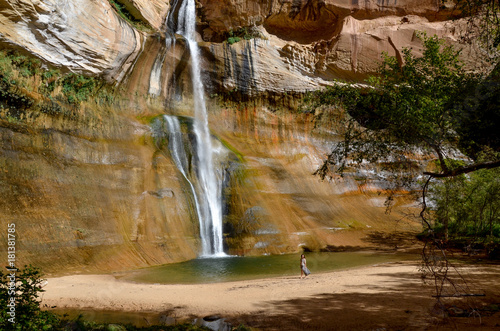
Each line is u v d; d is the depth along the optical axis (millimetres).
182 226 21891
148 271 17188
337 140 33438
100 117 23391
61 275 15305
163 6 32875
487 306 9688
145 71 28469
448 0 30453
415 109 11711
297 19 33250
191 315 10312
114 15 25000
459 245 22391
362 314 9391
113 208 19938
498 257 18391
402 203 30750
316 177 30844
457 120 12820
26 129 18672
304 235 24531
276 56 32656
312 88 33094
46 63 20734
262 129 32469
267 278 15352
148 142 24750
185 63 30734
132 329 8938
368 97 11953
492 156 15508
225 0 33438
